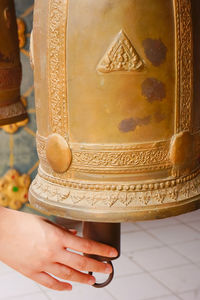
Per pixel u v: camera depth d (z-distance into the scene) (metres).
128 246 3.09
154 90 0.64
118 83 0.63
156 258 2.90
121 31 0.62
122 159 0.65
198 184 0.71
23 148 2.86
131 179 0.66
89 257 0.77
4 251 0.74
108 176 0.66
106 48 0.62
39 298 2.42
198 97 0.71
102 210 0.65
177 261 2.86
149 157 0.65
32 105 2.81
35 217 0.77
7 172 2.86
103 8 0.62
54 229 0.74
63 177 0.68
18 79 1.10
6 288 2.52
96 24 0.62
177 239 3.21
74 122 0.66
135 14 0.62
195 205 0.68
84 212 0.65
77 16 0.63
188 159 0.69
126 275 2.67
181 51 0.65
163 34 0.64
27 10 2.65
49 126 0.69
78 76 0.64
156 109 0.65
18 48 1.12
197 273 2.69
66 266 0.75
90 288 2.52
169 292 2.48
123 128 0.64
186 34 0.66
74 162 0.67
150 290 2.50
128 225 3.46
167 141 0.66
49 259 0.73
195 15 0.68
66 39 0.64
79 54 0.63
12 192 2.88
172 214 0.66
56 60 0.65
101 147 0.65
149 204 0.65
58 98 0.66
